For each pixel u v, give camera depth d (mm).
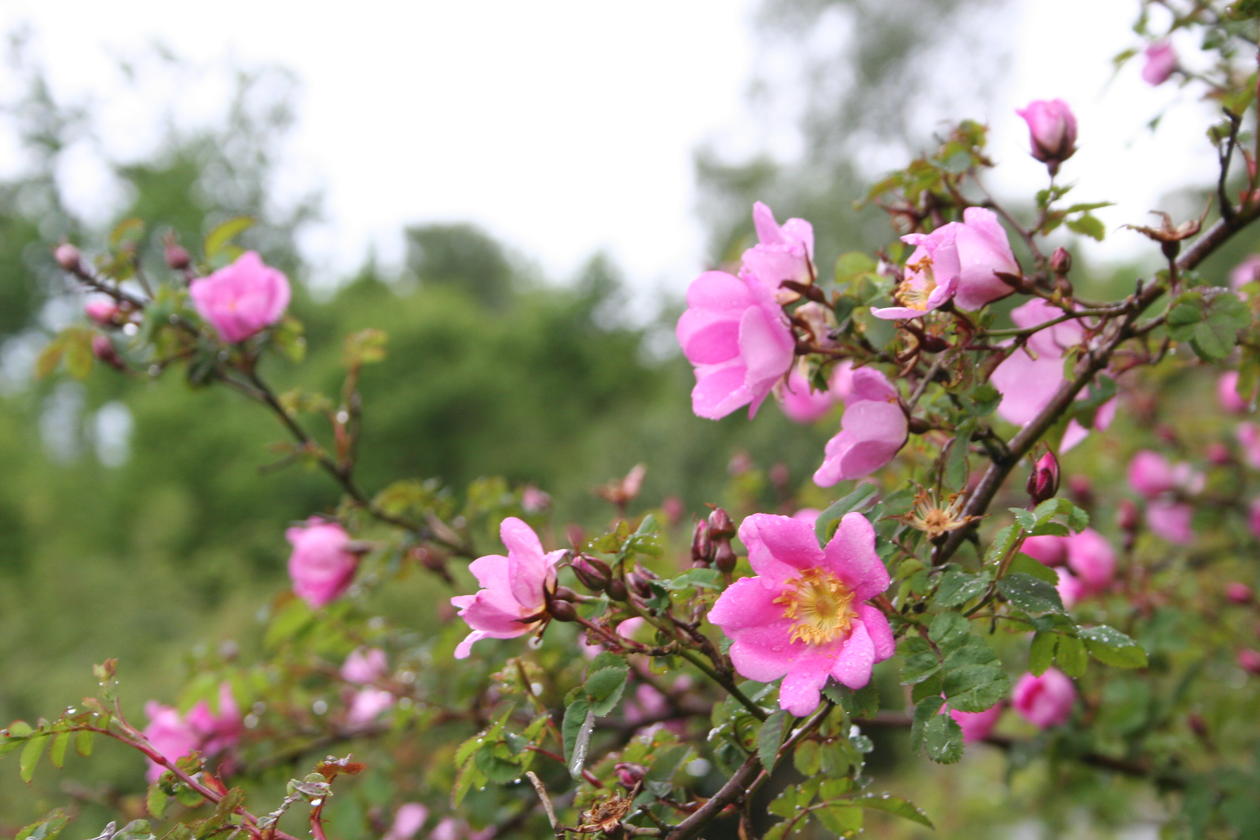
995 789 1331
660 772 604
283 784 798
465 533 807
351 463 790
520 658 577
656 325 8141
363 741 870
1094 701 743
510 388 7562
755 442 3258
